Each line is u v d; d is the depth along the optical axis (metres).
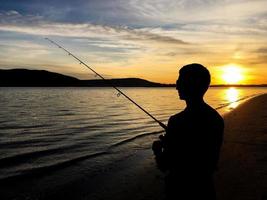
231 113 21.05
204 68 2.32
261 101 34.88
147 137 15.39
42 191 7.20
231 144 9.74
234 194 5.47
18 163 10.34
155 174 7.89
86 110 36.19
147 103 52.72
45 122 23.48
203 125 2.22
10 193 7.09
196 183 2.24
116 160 10.26
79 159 10.58
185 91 2.30
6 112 32.28
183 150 2.25
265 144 9.67
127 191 6.64
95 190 6.96
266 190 5.59
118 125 21.69
